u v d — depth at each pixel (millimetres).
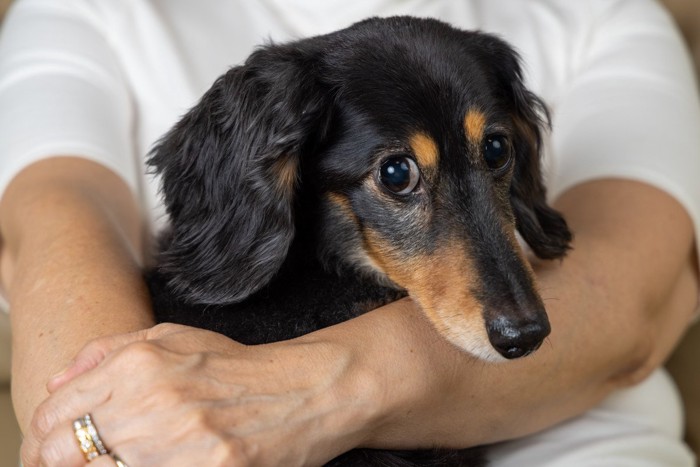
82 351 485
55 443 460
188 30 717
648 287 594
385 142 534
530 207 596
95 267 556
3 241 650
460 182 537
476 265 519
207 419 456
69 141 633
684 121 670
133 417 457
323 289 573
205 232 561
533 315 502
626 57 706
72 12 713
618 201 625
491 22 741
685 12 815
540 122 611
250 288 549
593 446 593
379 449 528
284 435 469
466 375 522
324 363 487
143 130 701
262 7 734
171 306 561
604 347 567
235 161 552
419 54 547
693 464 662
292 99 544
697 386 742
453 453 541
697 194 643
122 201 635
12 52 689
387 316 518
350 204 556
